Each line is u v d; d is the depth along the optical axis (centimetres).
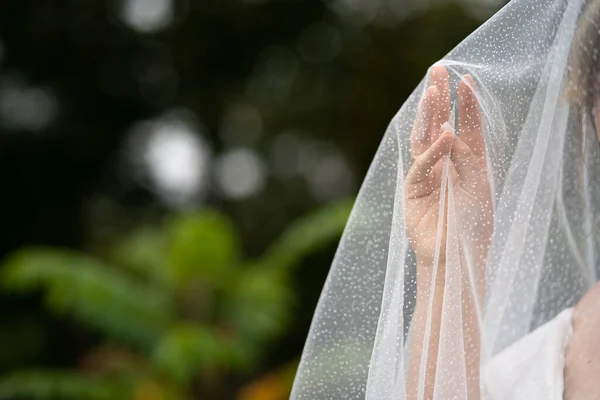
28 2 1045
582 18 120
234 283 509
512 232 122
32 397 477
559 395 115
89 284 474
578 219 124
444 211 123
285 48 1145
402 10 1090
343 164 1070
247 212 1051
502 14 127
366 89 1070
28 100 1078
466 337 121
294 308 812
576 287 126
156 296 498
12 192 1051
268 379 527
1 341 840
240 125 1124
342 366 129
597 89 119
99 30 1078
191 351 445
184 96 1123
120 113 1108
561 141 122
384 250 131
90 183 1091
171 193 1096
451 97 127
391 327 124
